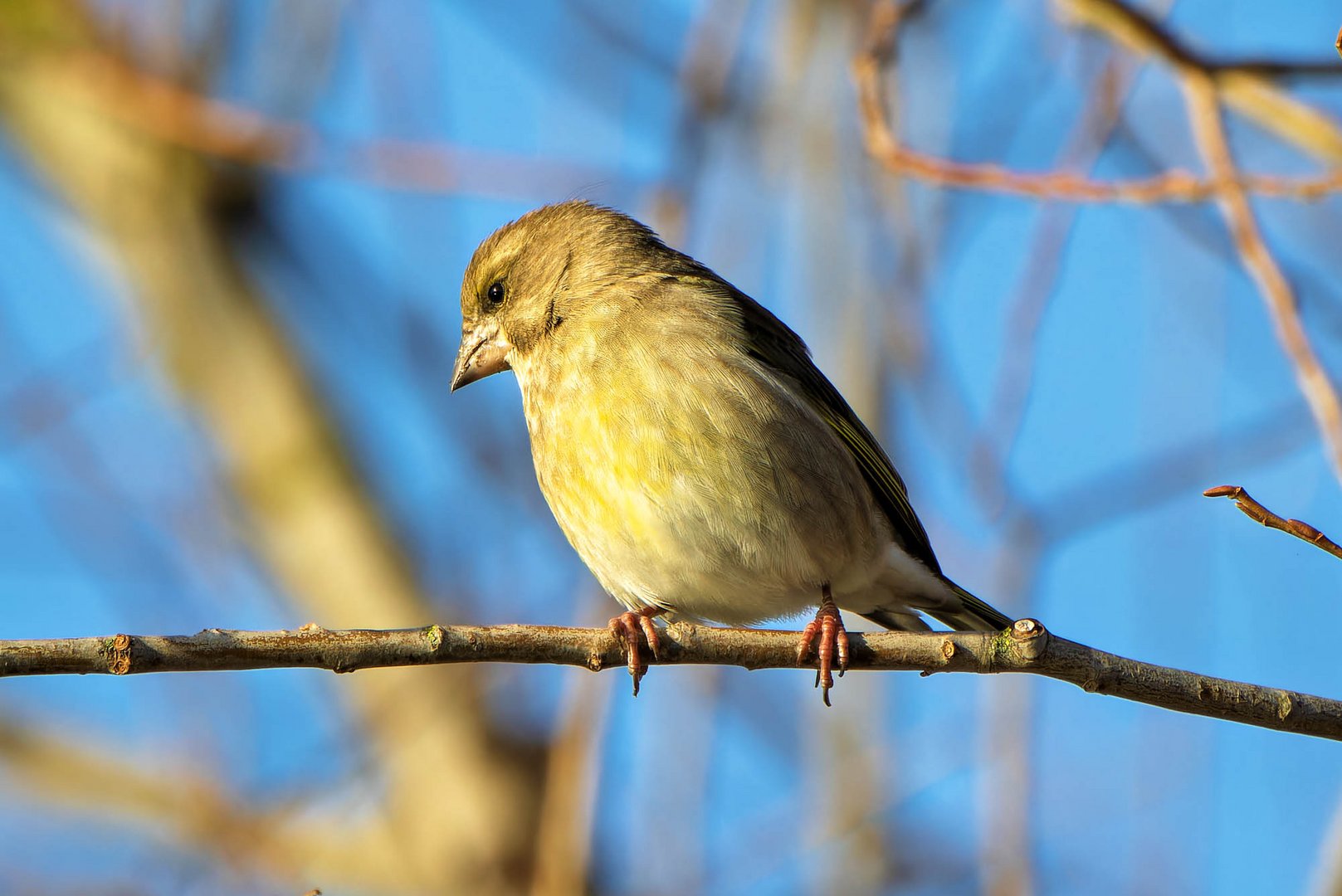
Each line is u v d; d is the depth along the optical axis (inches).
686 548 397.7
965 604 427.8
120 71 474.3
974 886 475.2
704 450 394.9
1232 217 327.6
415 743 565.9
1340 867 334.3
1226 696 315.3
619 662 333.7
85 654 291.9
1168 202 353.4
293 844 550.0
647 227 452.4
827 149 460.1
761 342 420.8
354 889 551.5
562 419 411.8
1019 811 389.4
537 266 438.3
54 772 542.9
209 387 597.6
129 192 600.7
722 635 338.3
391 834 561.6
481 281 450.0
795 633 340.8
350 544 580.1
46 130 603.5
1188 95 346.3
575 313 424.2
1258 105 401.1
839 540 406.6
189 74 530.0
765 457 396.5
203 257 604.7
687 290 422.0
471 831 557.0
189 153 603.5
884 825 468.8
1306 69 343.0
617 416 401.1
